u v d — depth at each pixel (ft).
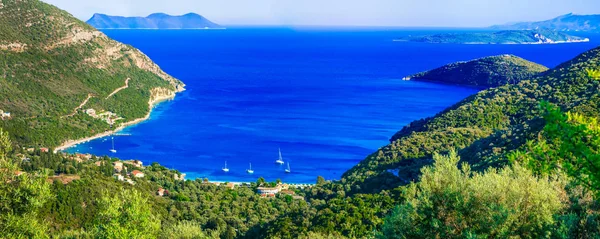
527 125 206.18
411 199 59.93
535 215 52.75
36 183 80.59
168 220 189.26
